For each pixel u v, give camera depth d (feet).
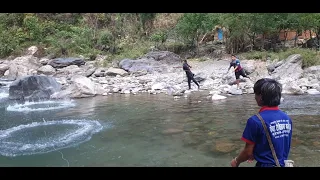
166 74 68.33
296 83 46.34
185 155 18.67
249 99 37.93
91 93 45.55
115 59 86.84
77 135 23.90
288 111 29.96
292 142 20.58
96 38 105.19
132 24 111.96
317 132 22.71
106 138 22.82
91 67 79.36
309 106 32.19
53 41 100.42
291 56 55.98
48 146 21.33
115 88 50.52
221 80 54.44
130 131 24.63
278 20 79.46
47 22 116.26
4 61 89.56
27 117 31.63
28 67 79.97
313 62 55.67
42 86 44.98
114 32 107.34
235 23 80.53
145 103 37.81
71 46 99.14
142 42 100.89
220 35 102.89
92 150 20.16
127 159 18.31
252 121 10.42
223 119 27.63
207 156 18.39
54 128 26.48
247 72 57.00
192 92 46.21
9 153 19.97
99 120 29.14
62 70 76.89
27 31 111.24
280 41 90.17
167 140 21.83
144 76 66.90
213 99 38.75
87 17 119.14
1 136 24.27
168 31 101.71
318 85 44.96
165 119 28.48
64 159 18.65
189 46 93.71
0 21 114.21
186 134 23.18
